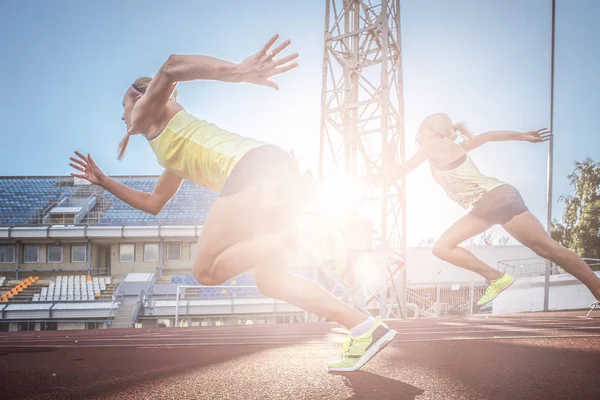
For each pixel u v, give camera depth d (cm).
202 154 217
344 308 227
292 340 490
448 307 1944
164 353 369
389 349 314
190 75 196
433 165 352
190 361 301
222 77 192
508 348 301
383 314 1200
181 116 223
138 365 288
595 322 593
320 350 353
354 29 1377
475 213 345
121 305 2527
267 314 2464
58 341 643
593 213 2889
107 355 368
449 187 350
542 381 188
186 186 3766
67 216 3331
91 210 3478
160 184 279
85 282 2955
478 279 2542
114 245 3133
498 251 3459
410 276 3456
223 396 178
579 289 1428
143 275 2950
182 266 3127
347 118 1362
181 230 3027
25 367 296
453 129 351
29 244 3116
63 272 3091
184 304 2438
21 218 3331
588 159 3022
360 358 224
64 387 212
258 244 204
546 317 813
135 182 3728
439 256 360
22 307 2438
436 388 180
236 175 205
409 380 198
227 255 204
